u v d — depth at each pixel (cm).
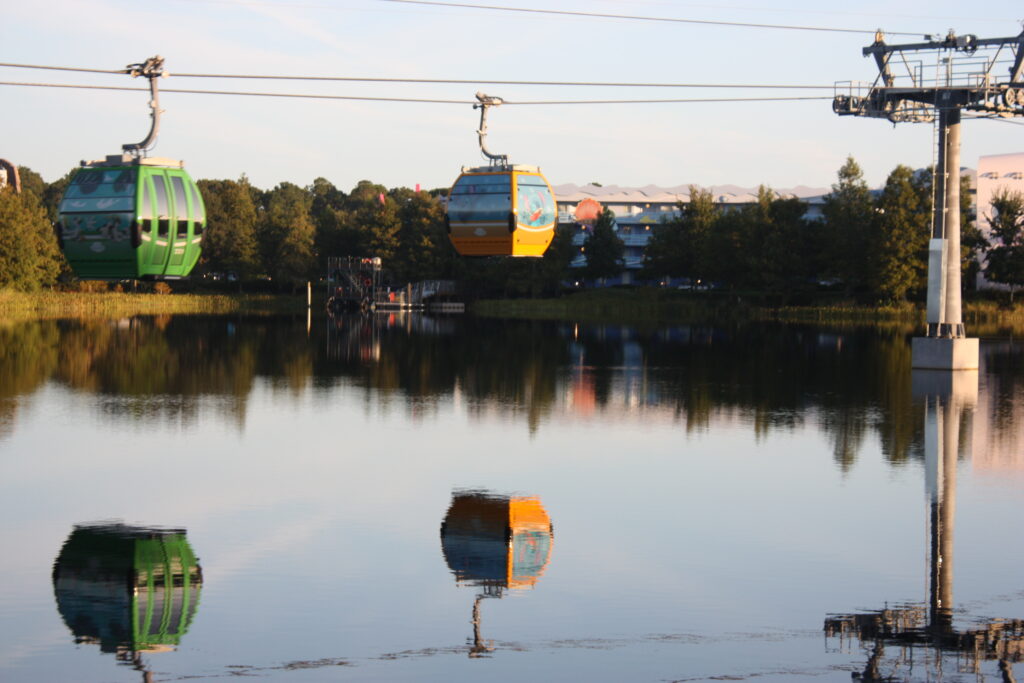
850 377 5775
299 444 3669
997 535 2547
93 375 5600
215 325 10038
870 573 2264
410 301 14562
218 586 2172
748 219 12669
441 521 2667
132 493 2916
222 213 15488
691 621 1991
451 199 3675
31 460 3334
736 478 3162
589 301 13575
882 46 5494
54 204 18925
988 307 10762
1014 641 1908
